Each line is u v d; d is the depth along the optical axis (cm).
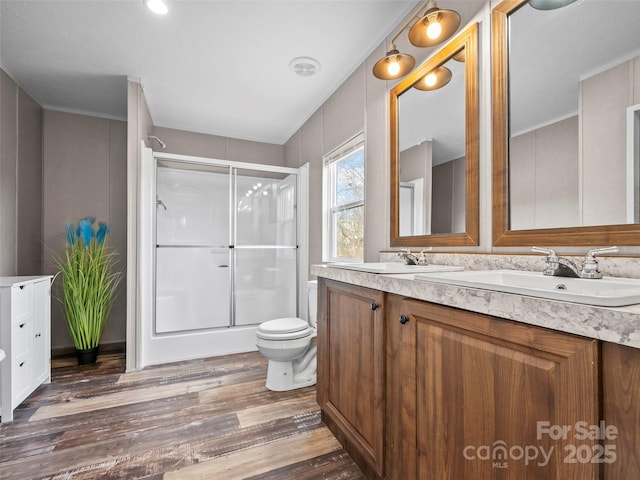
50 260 309
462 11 155
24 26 202
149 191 280
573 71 113
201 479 135
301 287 344
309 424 178
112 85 276
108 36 212
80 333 275
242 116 343
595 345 59
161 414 188
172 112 333
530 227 125
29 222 287
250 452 153
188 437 165
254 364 273
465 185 153
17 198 268
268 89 284
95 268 284
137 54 233
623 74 101
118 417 184
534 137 124
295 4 184
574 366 62
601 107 106
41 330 224
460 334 89
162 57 236
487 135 142
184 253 320
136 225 263
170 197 317
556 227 117
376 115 220
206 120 353
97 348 285
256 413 189
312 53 231
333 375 164
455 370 90
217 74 260
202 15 193
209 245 330
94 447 156
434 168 171
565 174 114
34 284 215
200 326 323
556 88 118
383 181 213
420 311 103
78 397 210
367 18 196
